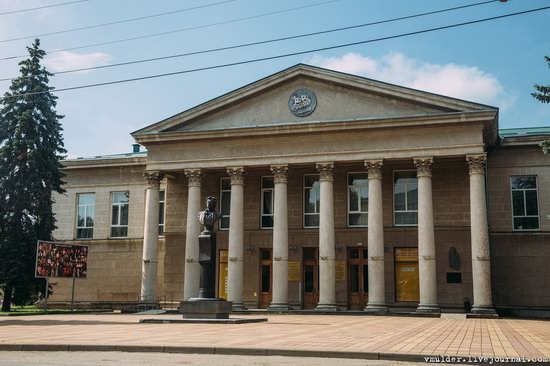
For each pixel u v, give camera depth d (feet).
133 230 144.77
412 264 118.11
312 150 117.39
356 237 121.08
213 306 81.56
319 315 107.04
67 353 47.47
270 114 122.01
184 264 132.16
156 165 126.72
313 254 124.57
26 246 122.93
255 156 120.67
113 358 43.50
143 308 121.90
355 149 114.93
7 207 123.44
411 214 120.06
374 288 109.50
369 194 113.19
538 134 120.88
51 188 130.62
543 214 117.60
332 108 118.52
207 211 85.51
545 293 114.83
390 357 43.21
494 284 117.19
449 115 108.88
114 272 144.46
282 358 43.83
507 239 118.21
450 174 118.93
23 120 125.90
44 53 132.87
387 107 115.65
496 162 121.39
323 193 115.55
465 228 115.96
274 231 117.29
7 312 117.08
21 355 46.03
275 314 110.42
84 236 148.77
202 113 125.18
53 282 141.59
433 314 103.71
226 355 45.85
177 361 41.47
